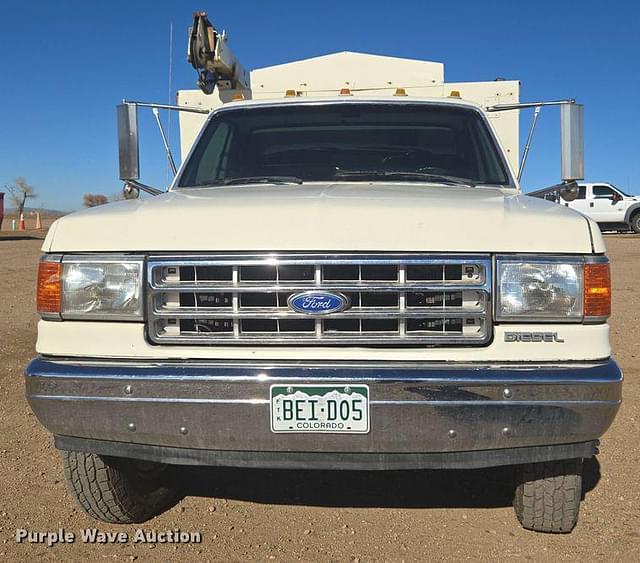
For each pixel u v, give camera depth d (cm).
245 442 272
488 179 400
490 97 589
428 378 263
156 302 281
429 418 265
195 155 424
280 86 610
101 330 283
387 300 275
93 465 325
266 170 411
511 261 273
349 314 273
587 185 2595
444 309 273
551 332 272
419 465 272
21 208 5419
